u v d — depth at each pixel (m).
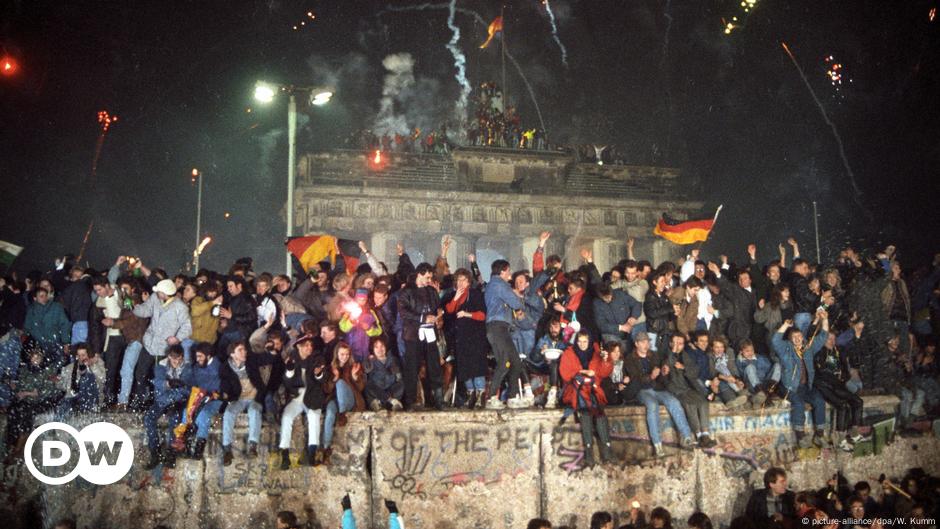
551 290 13.94
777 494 13.25
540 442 13.02
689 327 14.32
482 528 12.65
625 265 14.62
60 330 12.40
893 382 15.05
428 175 48.34
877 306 15.25
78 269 13.24
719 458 13.70
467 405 13.12
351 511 11.78
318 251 15.22
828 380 14.24
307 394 11.87
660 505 13.33
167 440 11.85
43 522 11.62
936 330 15.39
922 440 14.93
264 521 11.98
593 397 12.88
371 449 12.42
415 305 12.90
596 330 13.83
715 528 13.52
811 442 14.05
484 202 47.88
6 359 11.98
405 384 12.78
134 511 11.77
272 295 13.31
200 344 11.97
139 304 12.56
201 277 13.45
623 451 13.27
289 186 21.73
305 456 12.09
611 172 50.84
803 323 14.33
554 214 49.03
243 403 12.04
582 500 13.02
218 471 11.95
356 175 47.44
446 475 12.61
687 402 13.30
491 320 13.10
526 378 13.55
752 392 13.90
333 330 12.31
